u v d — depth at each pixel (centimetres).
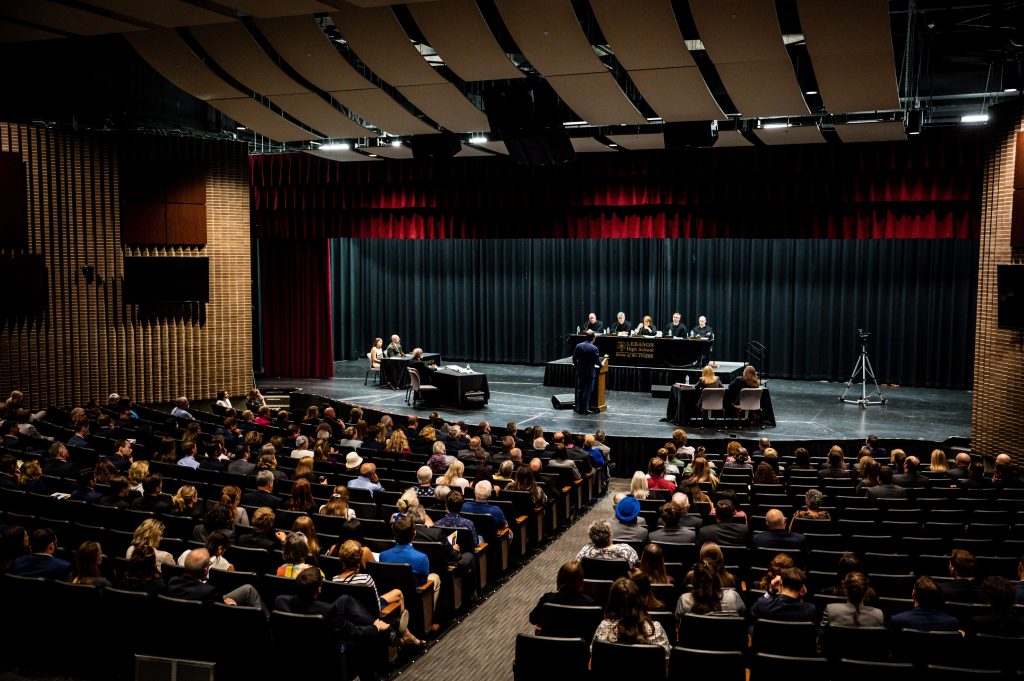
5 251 1556
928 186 1552
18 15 1122
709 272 2283
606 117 1441
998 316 1267
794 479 1040
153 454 1123
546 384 2044
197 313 1816
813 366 2195
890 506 905
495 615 812
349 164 1975
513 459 1098
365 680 624
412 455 1112
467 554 808
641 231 1802
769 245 2216
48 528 725
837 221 1658
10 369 1585
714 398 1495
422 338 2566
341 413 1827
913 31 1338
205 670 549
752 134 1522
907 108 1398
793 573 564
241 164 1855
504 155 1834
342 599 589
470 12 1111
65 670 621
